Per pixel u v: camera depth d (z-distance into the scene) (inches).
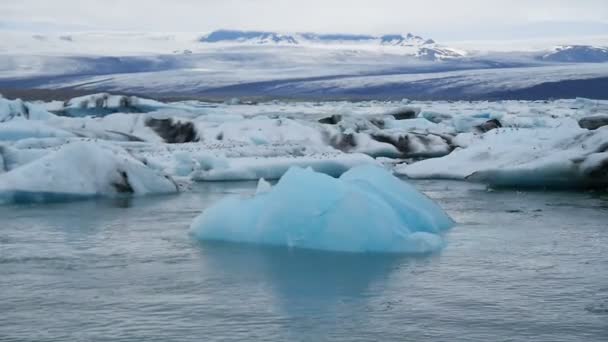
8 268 627.5
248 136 1756.9
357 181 765.9
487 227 809.5
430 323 474.6
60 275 603.2
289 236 705.0
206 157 1370.6
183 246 714.2
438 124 2305.6
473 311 498.6
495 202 1010.1
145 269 622.8
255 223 735.1
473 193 1111.0
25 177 1019.9
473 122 2246.6
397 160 1612.9
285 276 594.2
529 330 459.5
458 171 1298.0
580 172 1131.3
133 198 1064.2
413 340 443.8
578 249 689.6
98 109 2508.6
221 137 1779.0
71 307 513.0
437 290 550.0
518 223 834.2
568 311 497.0
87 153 1088.8
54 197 1029.8
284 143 1654.8
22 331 463.2
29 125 1581.0
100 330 464.4
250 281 580.7
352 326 469.4
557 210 932.0
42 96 4805.6
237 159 1408.7
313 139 1784.0
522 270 608.4
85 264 641.0
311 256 661.9
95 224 839.1
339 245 683.4
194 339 447.2
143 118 1926.7
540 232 776.9
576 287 556.1
